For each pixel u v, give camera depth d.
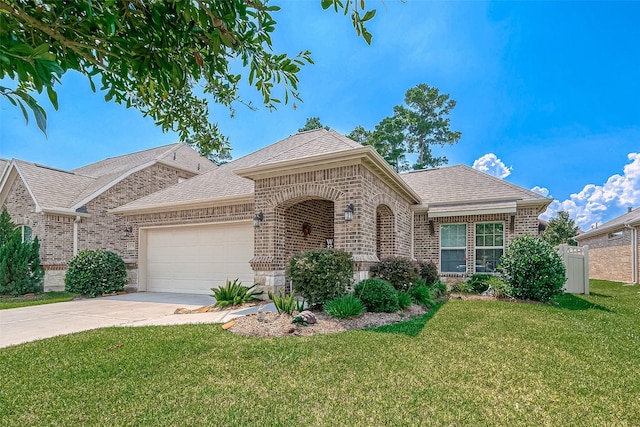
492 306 9.92
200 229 14.20
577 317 8.73
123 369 4.95
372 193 10.52
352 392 4.22
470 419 3.65
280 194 10.84
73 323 8.35
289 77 3.39
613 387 4.46
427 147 41.28
